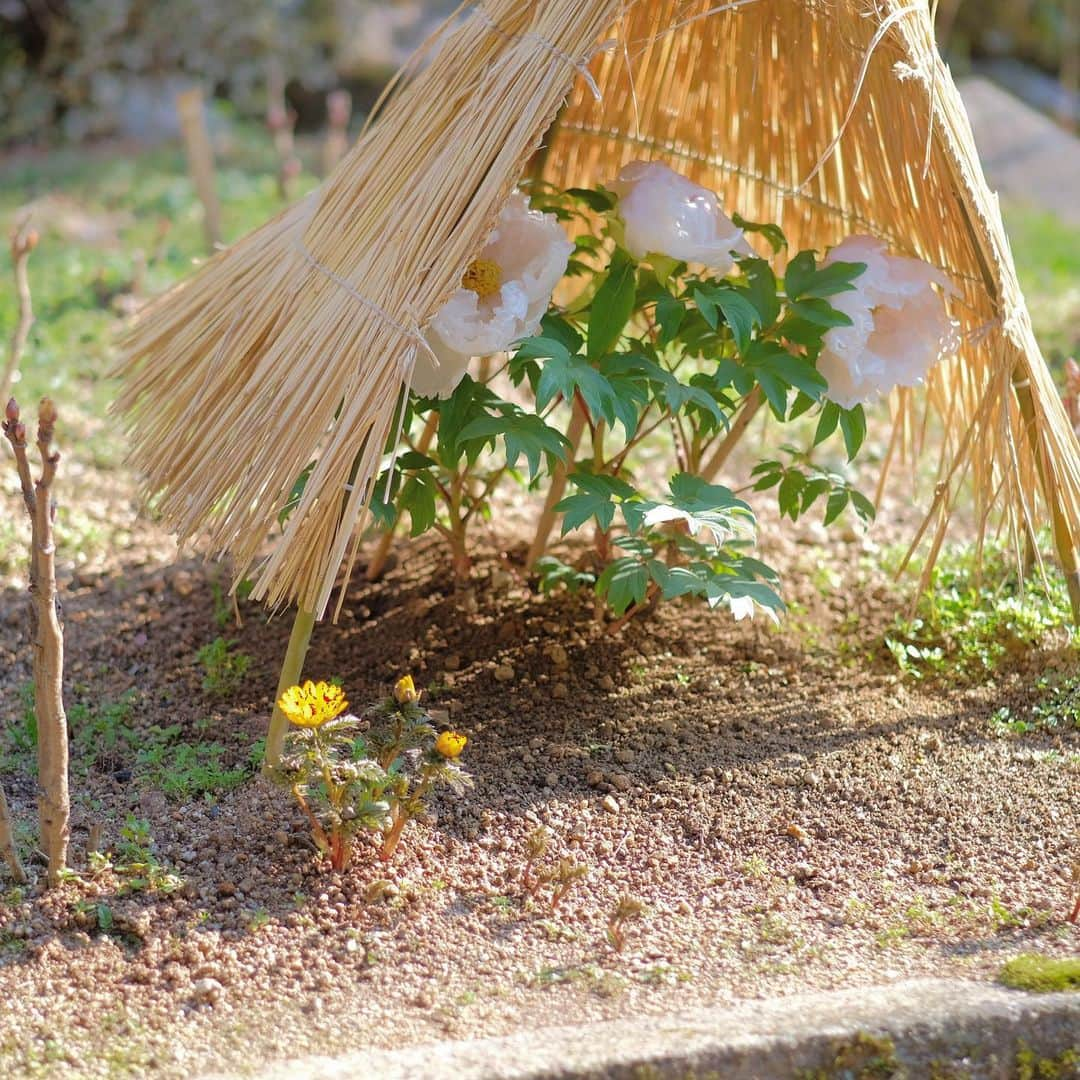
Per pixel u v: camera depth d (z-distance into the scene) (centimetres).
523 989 236
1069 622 341
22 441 228
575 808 289
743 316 287
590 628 350
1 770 305
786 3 304
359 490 250
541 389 259
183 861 270
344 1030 225
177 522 280
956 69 1115
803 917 257
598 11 257
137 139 980
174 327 309
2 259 647
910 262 301
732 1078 209
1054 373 498
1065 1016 217
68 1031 225
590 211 351
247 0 1012
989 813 287
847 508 423
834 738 314
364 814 251
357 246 267
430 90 272
